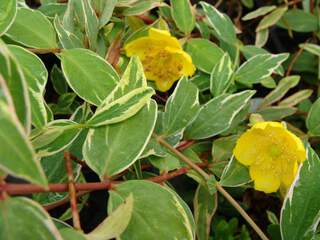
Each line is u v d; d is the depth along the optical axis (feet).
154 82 0.63
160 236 0.41
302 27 0.82
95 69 0.52
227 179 0.54
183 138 0.58
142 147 0.45
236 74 0.67
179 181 0.66
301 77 0.83
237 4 0.91
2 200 0.34
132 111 0.45
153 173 0.59
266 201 0.72
